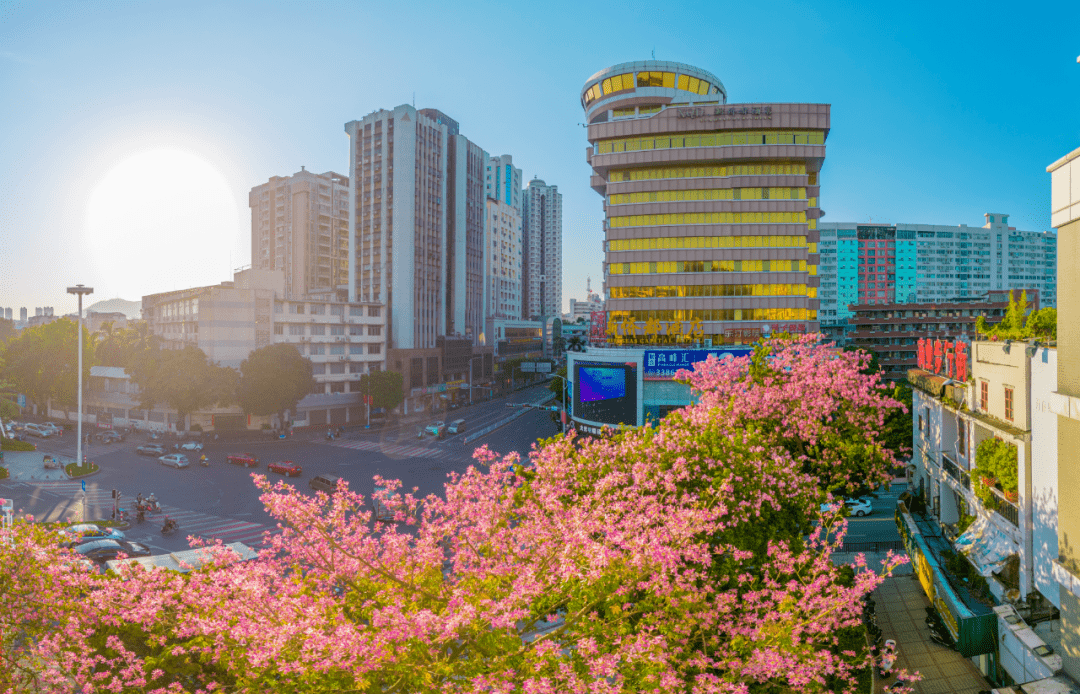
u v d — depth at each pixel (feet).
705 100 219.00
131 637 27.66
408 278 280.10
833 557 87.81
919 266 464.24
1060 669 42.27
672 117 199.21
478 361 348.59
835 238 460.55
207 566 29.22
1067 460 40.60
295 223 349.20
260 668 25.03
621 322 198.90
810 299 193.57
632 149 202.59
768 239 196.24
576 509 35.65
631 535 34.94
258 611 26.43
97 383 252.01
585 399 174.29
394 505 33.22
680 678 32.01
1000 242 479.82
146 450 177.88
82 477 150.82
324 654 24.79
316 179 350.64
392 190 281.74
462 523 34.19
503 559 32.81
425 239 293.84
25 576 27.76
